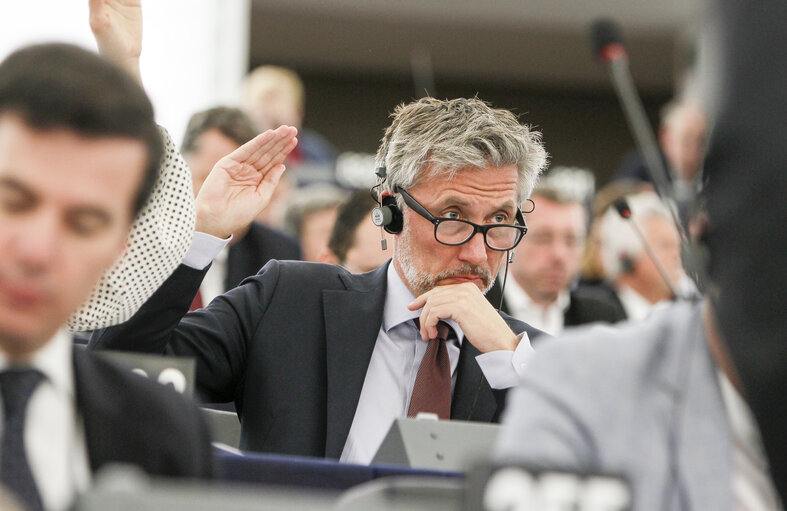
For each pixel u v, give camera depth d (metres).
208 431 2.09
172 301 3.26
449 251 3.54
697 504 1.67
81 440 1.88
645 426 1.73
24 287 1.67
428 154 3.53
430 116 3.58
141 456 1.93
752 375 1.48
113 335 3.24
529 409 1.74
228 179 3.47
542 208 6.48
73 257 1.69
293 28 14.15
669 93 15.12
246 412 3.51
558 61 14.67
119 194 1.72
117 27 3.40
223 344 3.51
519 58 14.69
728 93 1.49
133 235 2.96
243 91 9.85
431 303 3.44
